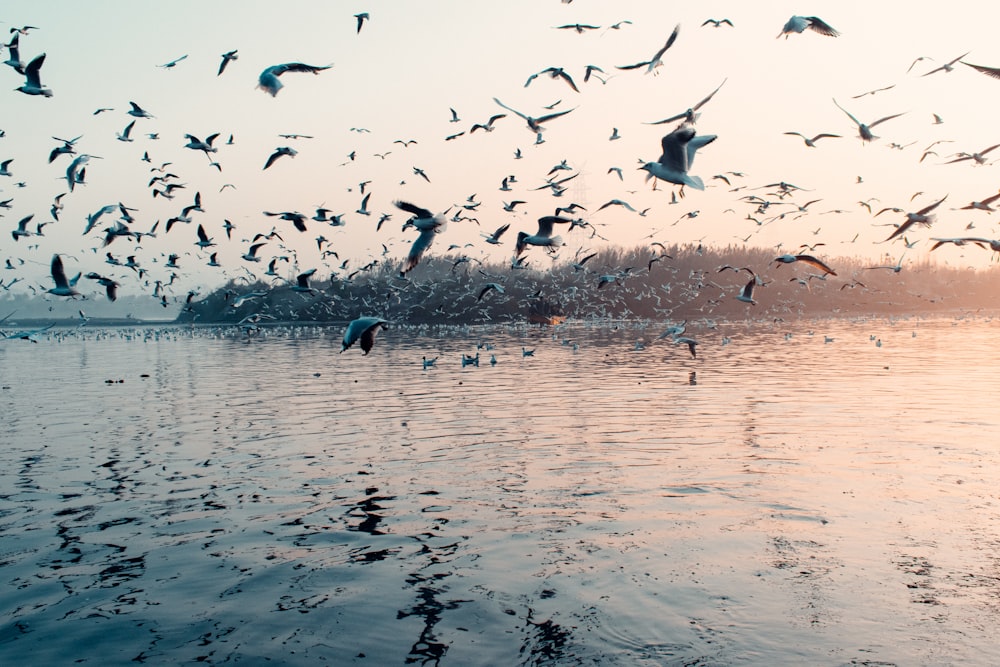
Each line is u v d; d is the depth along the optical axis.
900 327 118.25
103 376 57.03
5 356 81.19
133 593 15.44
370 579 15.95
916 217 19.94
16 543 18.25
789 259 19.48
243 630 13.90
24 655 13.12
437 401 39.91
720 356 66.31
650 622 13.95
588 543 17.70
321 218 29.83
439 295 122.12
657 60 16.72
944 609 14.34
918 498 20.83
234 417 35.72
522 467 24.73
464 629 13.82
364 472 24.44
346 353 76.50
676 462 25.08
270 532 18.84
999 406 36.19
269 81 17.42
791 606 14.48
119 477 24.28
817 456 25.73
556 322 120.38
